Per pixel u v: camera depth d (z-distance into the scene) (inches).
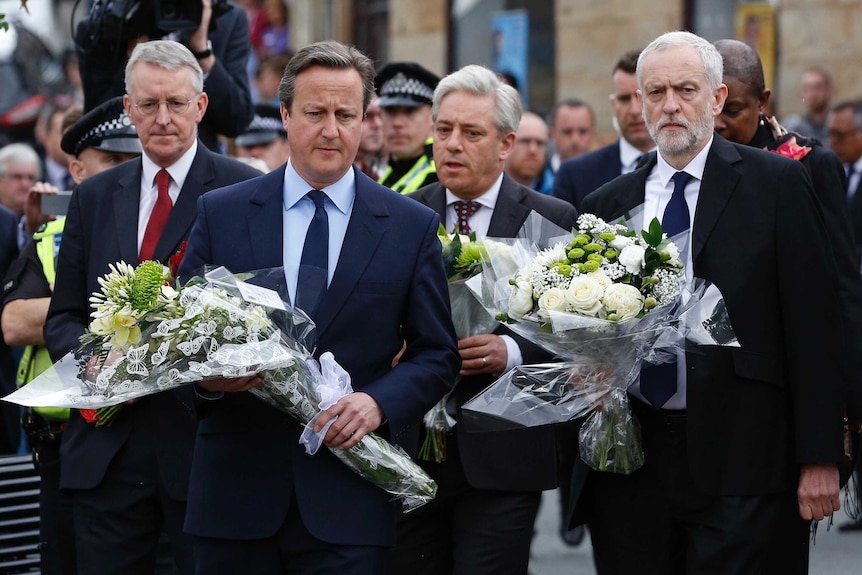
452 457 312.0
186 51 318.3
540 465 311.0
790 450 286.8
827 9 743.7
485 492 309.9
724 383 282.5
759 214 283.7
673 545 296.2
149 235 312.0
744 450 282.5
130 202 314.2
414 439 306.3
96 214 314.8
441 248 276.4
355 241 264.1
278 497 258.2
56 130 571.8
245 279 253.3
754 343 282.5
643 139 442.6
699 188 289.9
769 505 284.8
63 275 314.0
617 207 304.0
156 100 311.0
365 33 937.5
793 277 281.3
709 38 783.1
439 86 323.3
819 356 280.5
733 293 281.4
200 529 259.0
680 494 289.1
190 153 319.0
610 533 300.4
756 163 287.9
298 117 259.8
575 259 281.0
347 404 253.1
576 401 287.1
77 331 306.2
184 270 265.3
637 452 287.6
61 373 260.4
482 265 295.4
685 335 278.5
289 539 259.8
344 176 268.4
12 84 861.2
